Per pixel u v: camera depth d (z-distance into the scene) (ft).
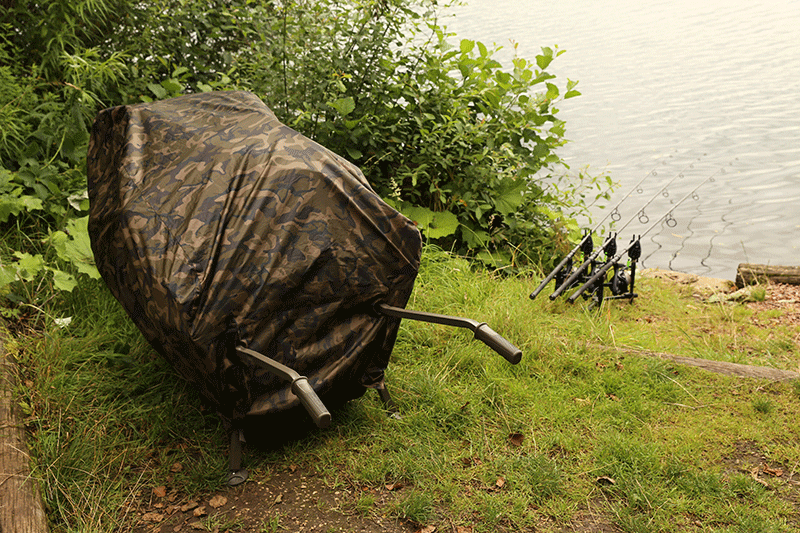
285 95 18.22
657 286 21.35
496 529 8.55
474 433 10.52
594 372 12.44
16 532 7.71
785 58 104.78
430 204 20.13
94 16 18.88
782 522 8.61
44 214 15.17
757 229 36.94
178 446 10.06
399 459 9.77
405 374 12.05
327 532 8.46
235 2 21.20
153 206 8.98
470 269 17.79
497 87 20.35
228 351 8.50
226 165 9.23
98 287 13.52
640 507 8.98
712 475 9.42
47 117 15.96
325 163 9.43
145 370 11.57
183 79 19.31
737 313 18.33
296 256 8.89
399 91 19.38
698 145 57.98
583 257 19.52
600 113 72.59
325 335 9.46
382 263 9.63
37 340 11.89
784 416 11.02
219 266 8.43
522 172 20.34
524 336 13.69
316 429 10.38
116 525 8.59
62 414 10.32
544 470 9.47
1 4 17.69
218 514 8.77
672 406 11.41
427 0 18.28
